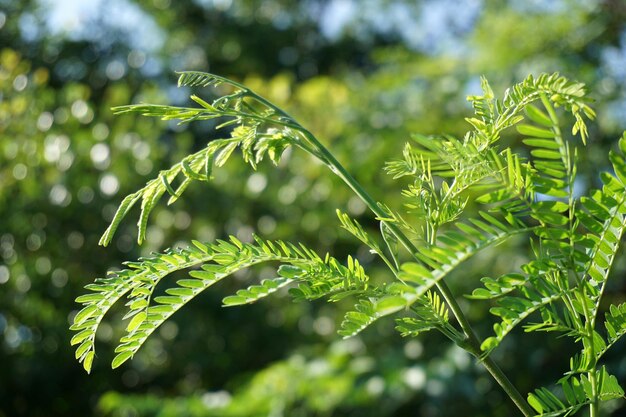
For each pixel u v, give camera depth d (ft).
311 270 3.63
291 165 18.44
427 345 15.57
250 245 3.76
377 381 13.60
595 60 19.29
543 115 2.99
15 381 18.90
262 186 18.04
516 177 3.08
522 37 19.62
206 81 3.85
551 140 3.02
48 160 17.63
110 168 18.10
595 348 3.67
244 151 3.78
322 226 18.35
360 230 4.00
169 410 14.02
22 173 17.60
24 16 23.71
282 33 38.81
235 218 18.92
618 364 14.84
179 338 19.24
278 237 18.63
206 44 36.91
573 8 19.54
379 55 23.16
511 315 3.34
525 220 9.27
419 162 4.06
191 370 20.03
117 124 18.53
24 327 18.63
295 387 13.73
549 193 3.09
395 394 13.62
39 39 25.08
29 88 18.28
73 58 26.63
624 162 3.11
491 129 3.79
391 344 15.92
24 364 18.83
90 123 19.21
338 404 13.91
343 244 18.56
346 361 14.35
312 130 19.17
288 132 3.92
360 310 3.42
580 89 3.24
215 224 18.89
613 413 14.84
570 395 3.71
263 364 19.38
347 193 18.12
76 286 18.58
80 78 26.61
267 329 19.31
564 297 3.62
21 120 17.81
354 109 19.36
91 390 20.29
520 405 3.73
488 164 3.14
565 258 3.30
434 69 20.13
